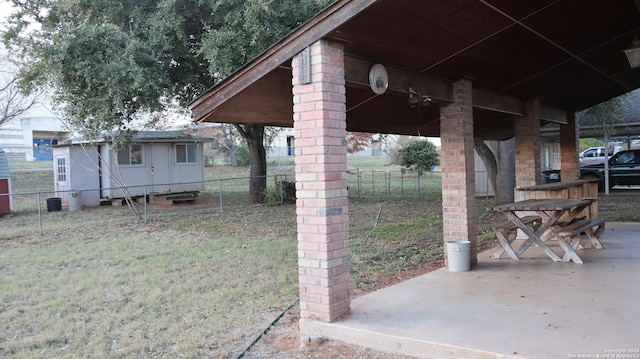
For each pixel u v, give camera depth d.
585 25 5.91
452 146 6.57
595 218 8.12
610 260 6.57
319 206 4.36
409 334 3.97
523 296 5.00
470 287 5.46
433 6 4.37
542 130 17.95
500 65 6.46
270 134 20.56
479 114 8.70
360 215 13.84
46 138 32.88
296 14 10.77
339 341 4.23
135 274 7.25
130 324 5.03
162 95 12.39
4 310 5.68
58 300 5.93
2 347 4.48
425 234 10.18
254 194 17.91
